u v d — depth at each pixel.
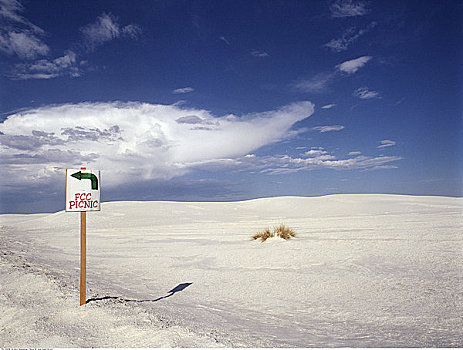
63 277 9.57
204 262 12.02
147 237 20.48
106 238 21.00
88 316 6.17
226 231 21.83
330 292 7.84
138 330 5.36
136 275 10.55
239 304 7.35
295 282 8.83
